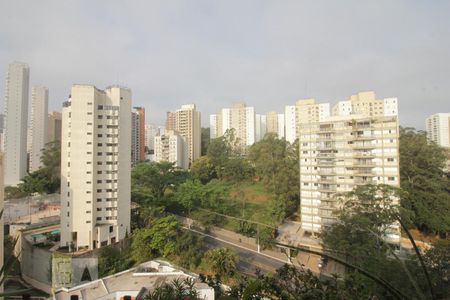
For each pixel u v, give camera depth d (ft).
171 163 212.84
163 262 122.93
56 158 211.00
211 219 172.76
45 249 130.41
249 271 124.16
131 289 97.55
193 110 353.51
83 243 134.21
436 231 142.82
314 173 157.17
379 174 139.74
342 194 127.34
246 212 186.80
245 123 351.67
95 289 100.83
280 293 27.25
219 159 281.13
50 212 192.24
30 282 130.52
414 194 147.13
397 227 111.65
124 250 139.33
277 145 231.30
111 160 143.74
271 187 204.13
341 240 100.37
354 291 26.25
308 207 158.92
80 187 135.13
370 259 84.23
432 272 59.57
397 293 19.15
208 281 38.17
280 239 152.97
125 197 150.71
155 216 158.92
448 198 141.90
